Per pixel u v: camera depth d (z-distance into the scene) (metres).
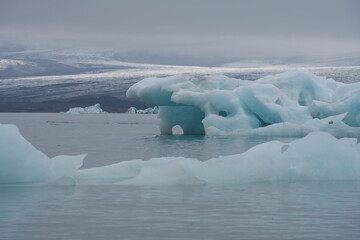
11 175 14.52
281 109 39.34
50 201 12.35
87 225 10.15
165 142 35.41
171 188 14.12
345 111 38.94
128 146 32.25
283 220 10.58
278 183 15.08
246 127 39.38
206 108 40.22
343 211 11.44
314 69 185.25
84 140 38.69
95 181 15.18
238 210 11.52
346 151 16.34
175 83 41.47
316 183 15.12
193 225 10.16
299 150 16.28
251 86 40.62
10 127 14.98
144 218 10.72
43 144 34.47
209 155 26.34
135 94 43.06
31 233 9.58
